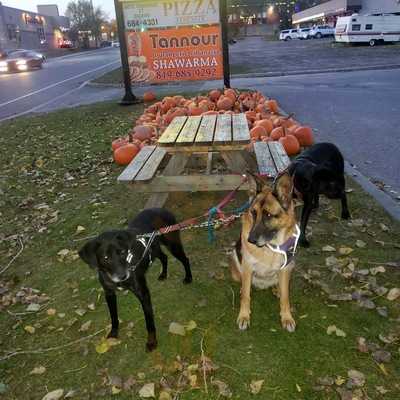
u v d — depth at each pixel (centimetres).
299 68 2227
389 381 288
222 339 341
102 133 1088
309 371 301
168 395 289
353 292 381
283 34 6344
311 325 348
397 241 458
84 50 8369
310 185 446
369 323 344
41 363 337
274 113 1051
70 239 536
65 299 416
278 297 389
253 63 2734
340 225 505
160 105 1128
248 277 350
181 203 605
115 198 648
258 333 346
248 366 311
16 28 7181
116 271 296
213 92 1164
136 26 1382
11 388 314
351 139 845
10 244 545
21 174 823
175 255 405
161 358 327
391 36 3562
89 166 821
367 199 560
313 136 820
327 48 3647
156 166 530
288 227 327
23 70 3547
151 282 429
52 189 721
